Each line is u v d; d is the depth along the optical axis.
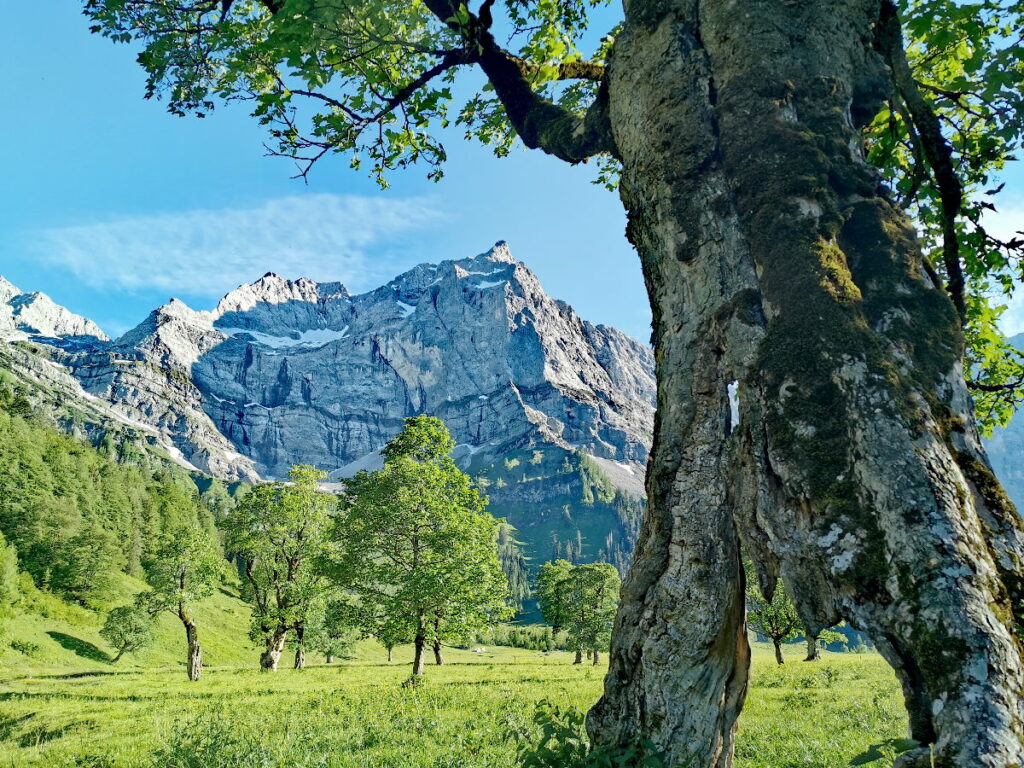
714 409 4.34
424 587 28.47
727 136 4.46
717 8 4.74
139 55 6.72
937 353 3.71
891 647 2.94
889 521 3.01
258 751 11.14
